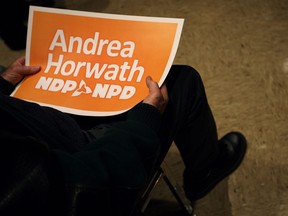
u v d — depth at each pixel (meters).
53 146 0.60
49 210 0.48
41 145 0.47
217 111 1.39
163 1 1.80
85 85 0.81
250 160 1.26
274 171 1.23
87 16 0.84
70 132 0.70
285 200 1.17
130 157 0.61
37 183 0.46
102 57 0.82
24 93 0.82
